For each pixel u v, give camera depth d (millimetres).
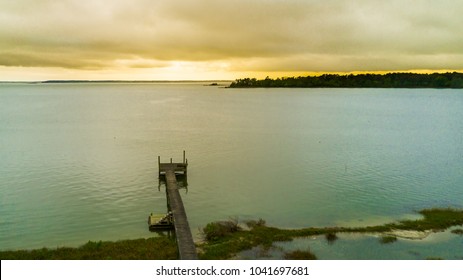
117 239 25109
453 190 36188
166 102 170875
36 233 26125
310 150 55562
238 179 40000
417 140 64500
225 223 25844
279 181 39281
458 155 51969
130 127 80562
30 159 48094
